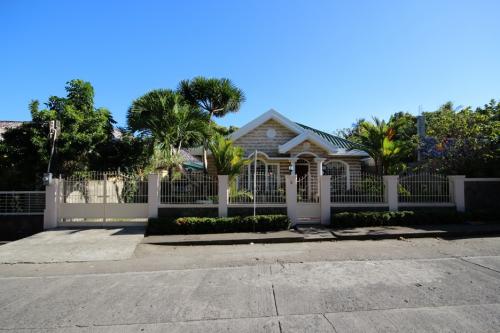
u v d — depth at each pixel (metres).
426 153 15.75
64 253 8.91
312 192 12.47
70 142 13.30
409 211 11.97
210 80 20.08
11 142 13.11
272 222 11.40
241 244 10.09
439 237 10.37
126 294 5.77
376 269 6.95
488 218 12.12
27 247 9.48
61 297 5.70
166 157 14.14
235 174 12.88
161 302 5.35
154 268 7.58
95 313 4.95
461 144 13.97
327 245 9.63
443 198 12.59
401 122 14.52
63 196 12.23
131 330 4.37
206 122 15.43
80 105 14.79
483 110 16.62
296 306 5.03
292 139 17.84
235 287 6.00
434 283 5.93
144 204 12.14
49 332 4.35
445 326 4.23
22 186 13.23
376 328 4.23
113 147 15.84
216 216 11.93
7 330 4.43
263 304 5.15
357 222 11.57
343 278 6.37
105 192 12.24
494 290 5.52
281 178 13.72
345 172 19.02
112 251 9.09
